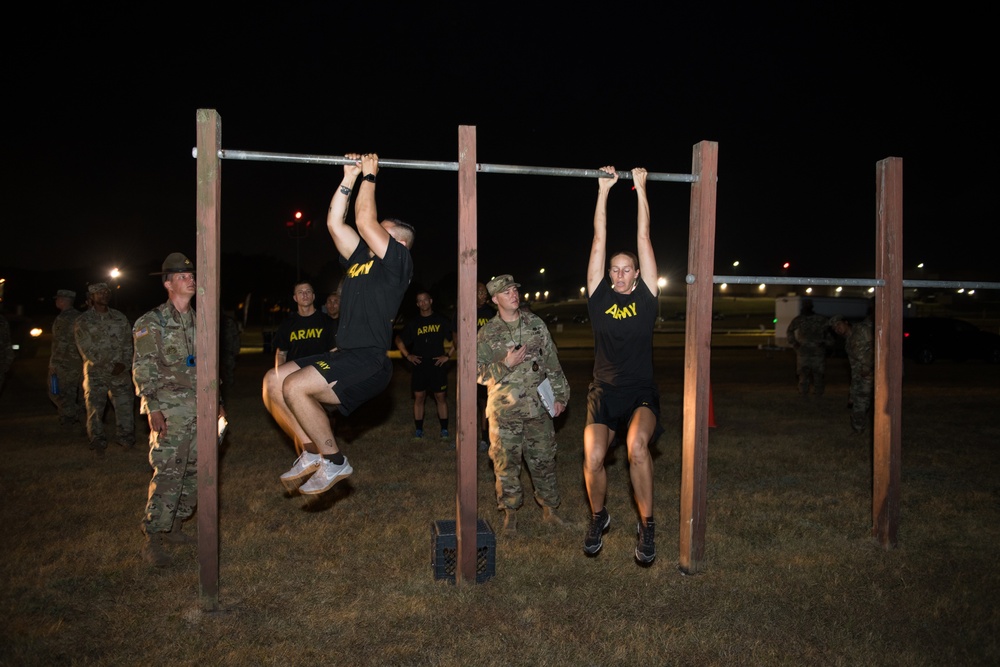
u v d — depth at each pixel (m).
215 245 3.95
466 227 4.28
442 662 3.57
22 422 10.90
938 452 8.76
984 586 4.50
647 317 4.81
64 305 10.34
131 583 4.53
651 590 4.46
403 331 9.76
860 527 5.73
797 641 3.81
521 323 5.61
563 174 4.55
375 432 10.23
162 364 4.88
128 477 7.30
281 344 8.34
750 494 6.80
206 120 3.88
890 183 5.13
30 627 3.89
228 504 6.42
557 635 3.85
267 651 3.64
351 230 4.12
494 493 6.87
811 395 14.39
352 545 5.27
